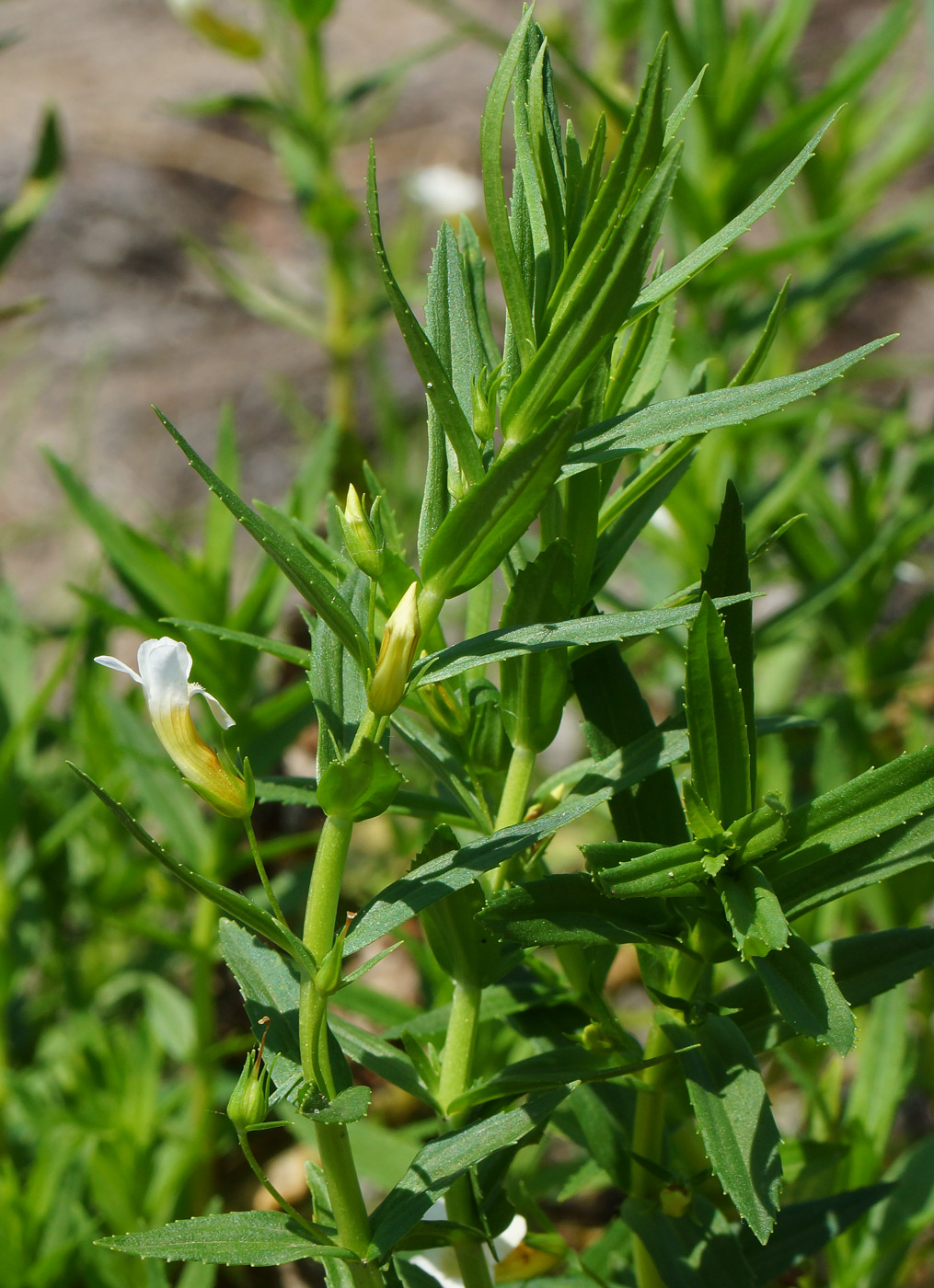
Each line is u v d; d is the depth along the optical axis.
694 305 0.59
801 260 0.72
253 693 0.57
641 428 0.29
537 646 0.28
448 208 0.81
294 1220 0.30
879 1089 0.39
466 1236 0.32
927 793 0.29
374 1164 0.40
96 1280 0.43
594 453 0.29
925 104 0.72
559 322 0.28
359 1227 0.30
